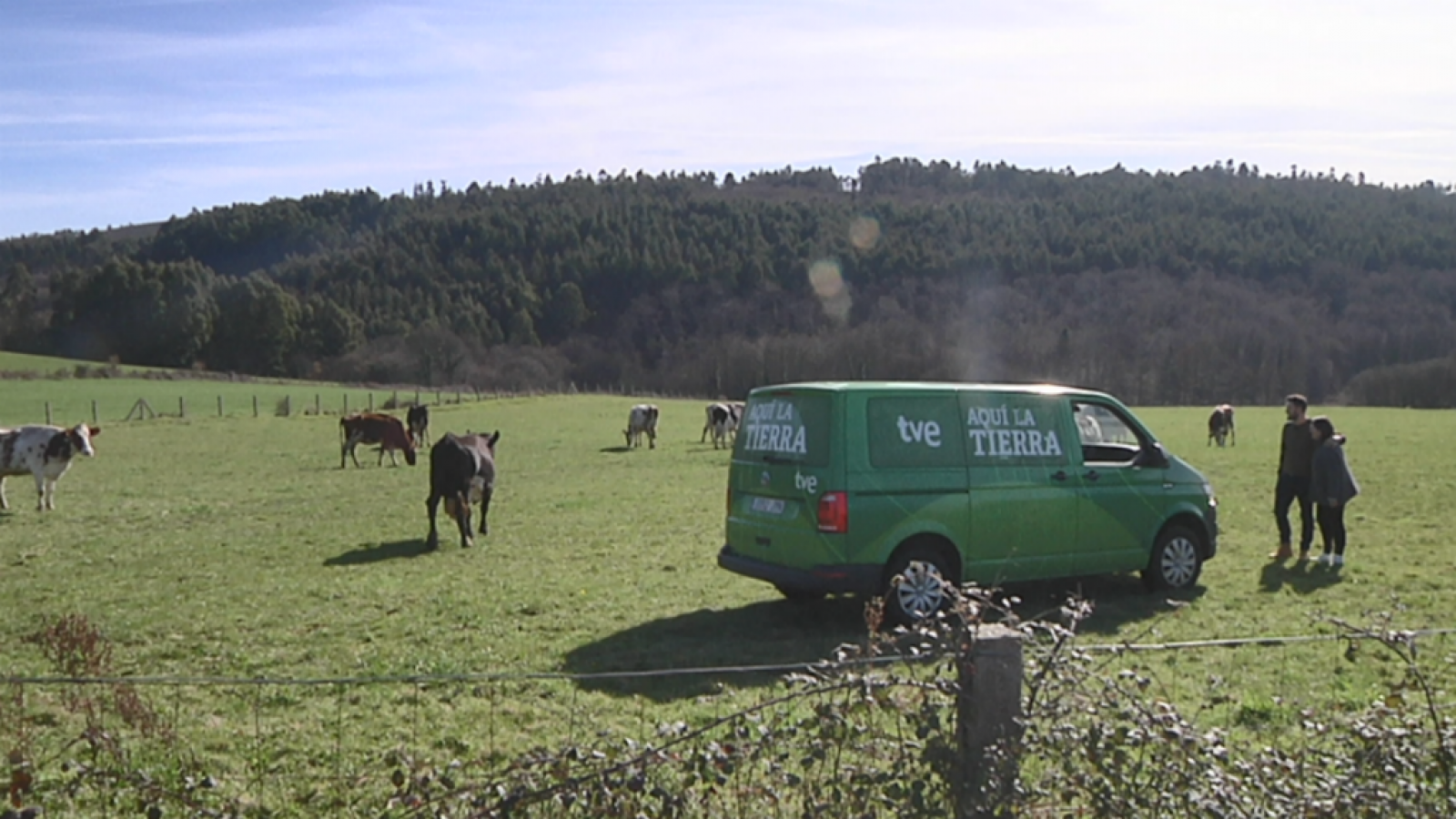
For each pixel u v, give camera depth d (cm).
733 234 13638
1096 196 16525
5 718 669
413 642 983
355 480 2591
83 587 1261
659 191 19825
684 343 10731
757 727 441
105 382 7238
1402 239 12150
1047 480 1061
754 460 1053
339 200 17362
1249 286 11138
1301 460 1328
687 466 2916
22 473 2041
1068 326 10106
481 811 429
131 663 914
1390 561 1355
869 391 995
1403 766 460
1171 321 10112
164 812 552
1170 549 1149
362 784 611
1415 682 499
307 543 1597
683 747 466
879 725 438
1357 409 6788
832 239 13138
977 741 405
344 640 995
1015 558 1038
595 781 418
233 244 15238
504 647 962
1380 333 9738
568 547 1528
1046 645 470
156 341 10381
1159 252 11875
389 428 2958
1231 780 431
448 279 12912
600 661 913
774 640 982
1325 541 1314
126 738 677
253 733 700
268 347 10456
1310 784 461
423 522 1819
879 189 19875
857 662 427
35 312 11281
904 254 11875
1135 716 421
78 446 2061
